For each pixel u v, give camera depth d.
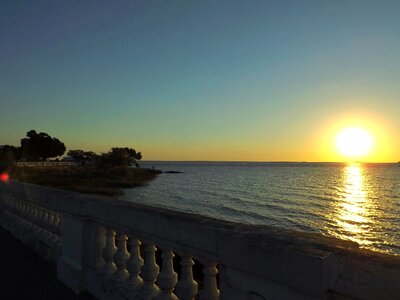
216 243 2.68
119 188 70.38
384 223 34.06
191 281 3.14
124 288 3.86
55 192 5.75
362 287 1.81
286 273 2.11
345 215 38.75
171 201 50.25
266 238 2.37
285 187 77.62
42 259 6.14
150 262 3.58
